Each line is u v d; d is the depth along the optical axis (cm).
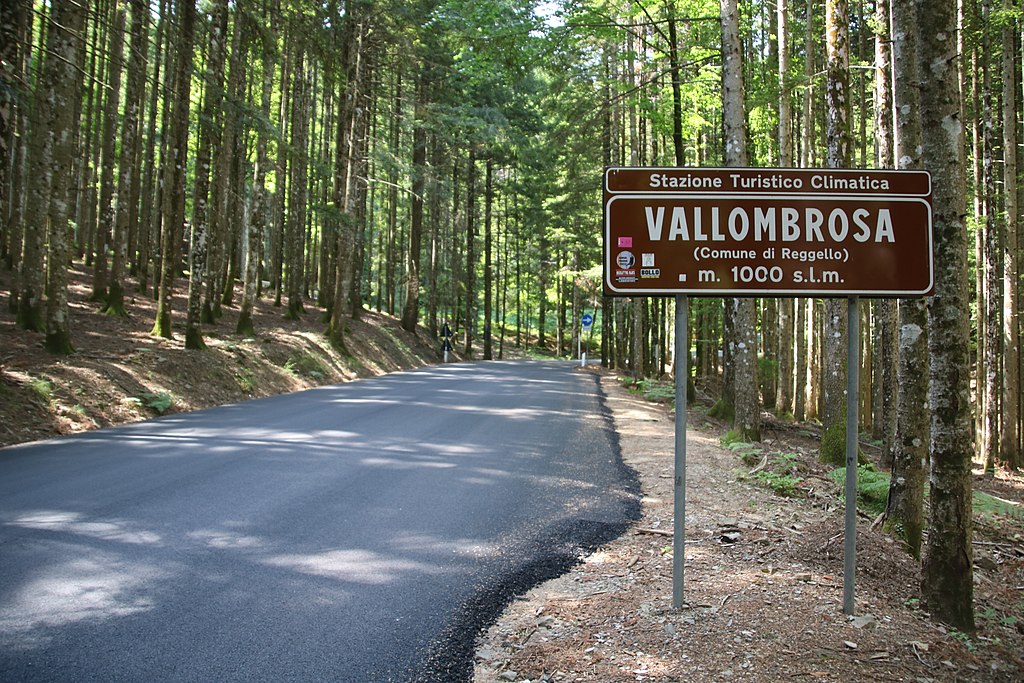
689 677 361
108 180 2100
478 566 529
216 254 2197
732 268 468
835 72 1124
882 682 375
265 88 2397
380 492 732
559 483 819
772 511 743
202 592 453
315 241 4275
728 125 1209
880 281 468
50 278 1327
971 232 1786
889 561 593
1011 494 1352
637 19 1852
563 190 2467
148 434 1038
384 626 415
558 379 2458
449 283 4828
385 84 2908
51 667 348
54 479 740
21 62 1562
